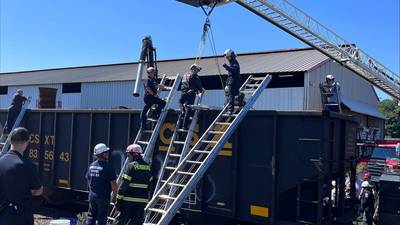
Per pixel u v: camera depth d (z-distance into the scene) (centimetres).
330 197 734
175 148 852
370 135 1134
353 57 2025
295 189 745
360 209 964
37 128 1152
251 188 770
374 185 963
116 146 961
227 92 814
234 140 793
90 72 3519
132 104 2800
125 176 695
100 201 693
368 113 2722
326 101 1053
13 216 429
